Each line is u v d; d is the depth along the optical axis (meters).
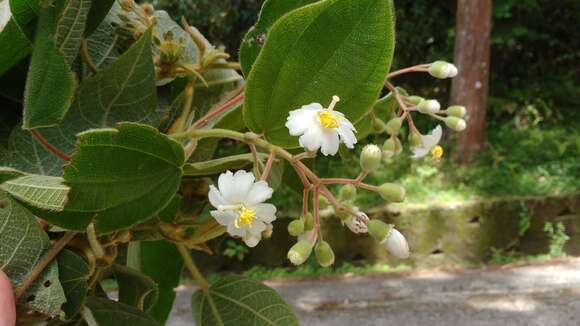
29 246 0.13
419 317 1.23
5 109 0.15
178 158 0.13
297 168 0.14
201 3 1.62
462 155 1.60
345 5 0.13
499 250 1.46
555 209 1.47
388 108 0.18
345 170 1.43
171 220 0.15
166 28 0.20
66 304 0.14
